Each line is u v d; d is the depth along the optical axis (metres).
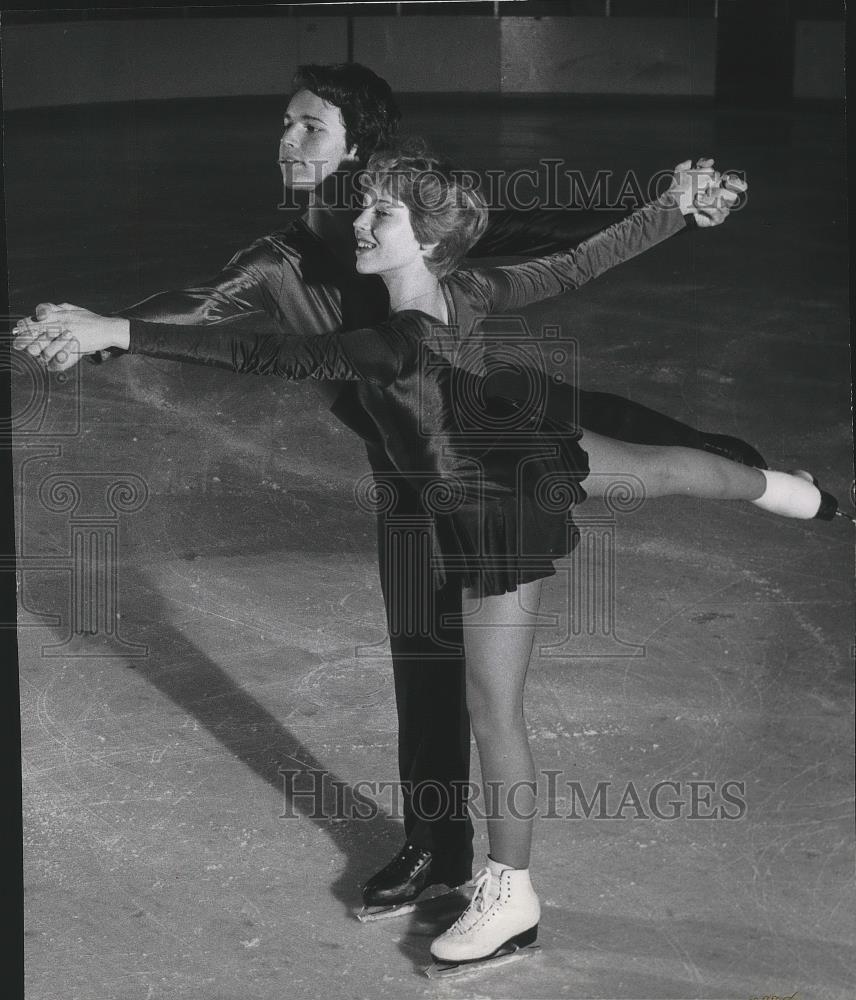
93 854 4.12
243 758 4.52
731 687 4.77
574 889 3.96
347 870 4.06
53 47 7.21
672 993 3.55
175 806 4.32
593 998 3.55
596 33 6.84
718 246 6.73
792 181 6.91
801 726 4.59
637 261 6.75
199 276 6.62
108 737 4.60
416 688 3.86
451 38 6.64
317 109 3.88
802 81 6.93
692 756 4.43
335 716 4.72
